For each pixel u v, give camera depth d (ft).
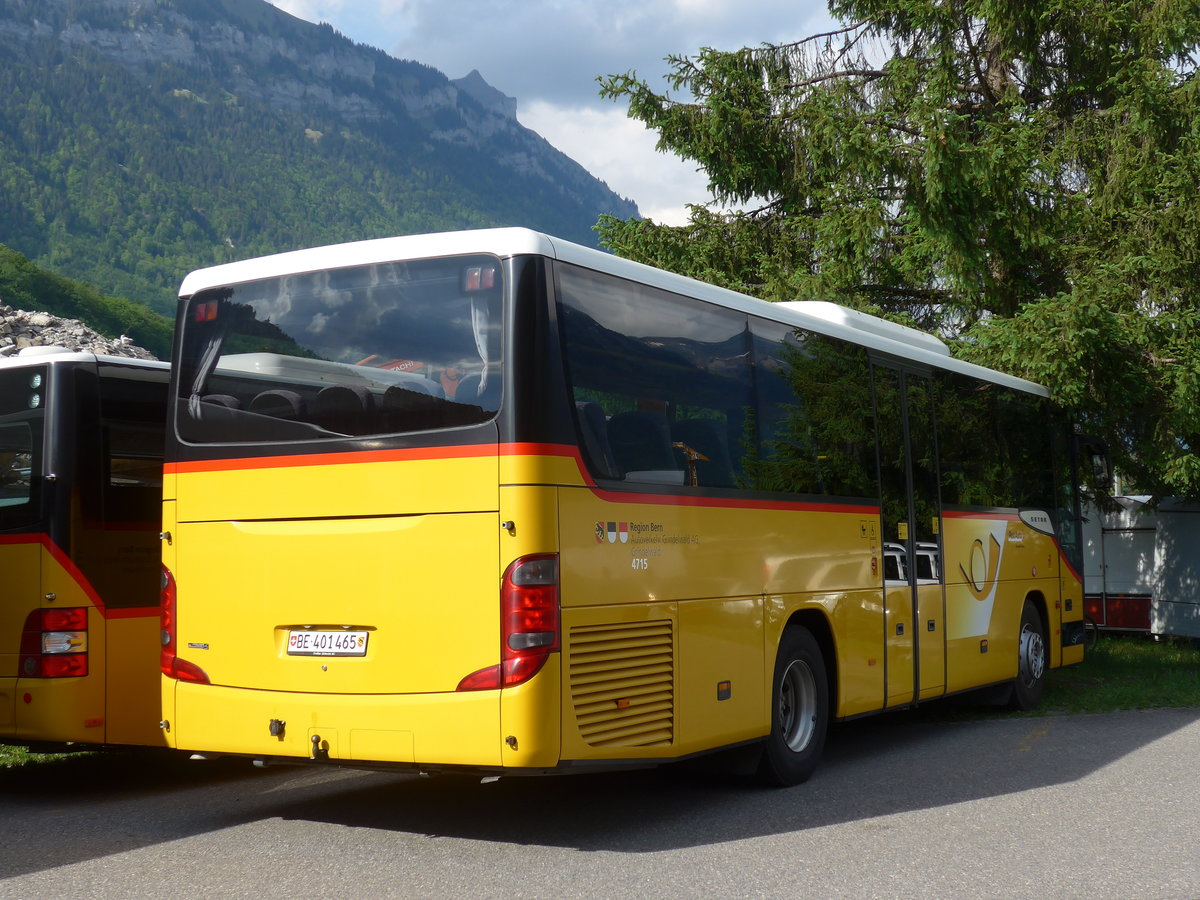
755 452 24.29
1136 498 61.41
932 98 51.13
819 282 57.26
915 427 31.42
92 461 26.27
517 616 18.35
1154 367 49.21
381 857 19.25
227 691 20.67
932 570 31.24
